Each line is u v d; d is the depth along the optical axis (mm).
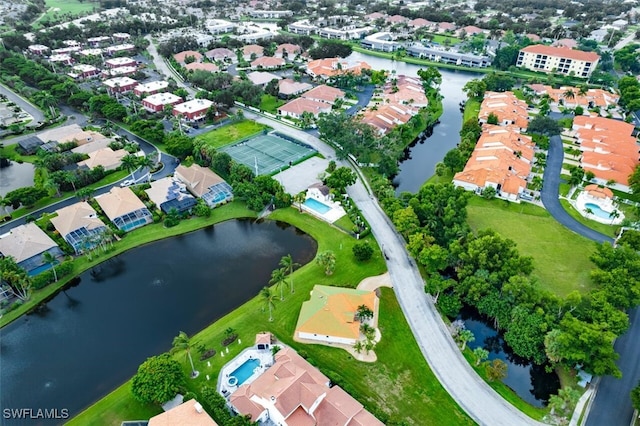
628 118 198875
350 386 79188
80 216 123562
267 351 88062
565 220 131875
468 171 149250
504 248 103375
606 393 80875
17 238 114688
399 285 105562
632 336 93812
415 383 82188
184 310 100375
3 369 87125
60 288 106688
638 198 139750
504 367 80875
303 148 174750
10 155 166375
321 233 124500
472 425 75000
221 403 74938
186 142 163375
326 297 96625
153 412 76688
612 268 104438
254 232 126688
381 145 161750
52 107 199375
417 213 122562
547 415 77000
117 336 94062
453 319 99000
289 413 71375
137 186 142375
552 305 92000
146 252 118812
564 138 186375
